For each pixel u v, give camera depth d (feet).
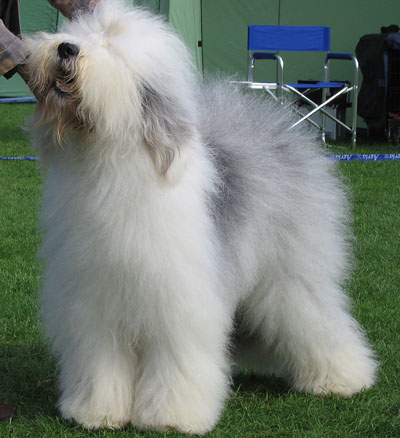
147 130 8.41
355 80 33.06
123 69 8.17
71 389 9.89
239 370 12.33
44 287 9.86
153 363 9.49
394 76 35.40
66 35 8.48
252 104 11.56
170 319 9.02
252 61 33.73
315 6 41.11
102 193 8.56
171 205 8.70
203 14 42.37
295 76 41.47
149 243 8.65
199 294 9.02
